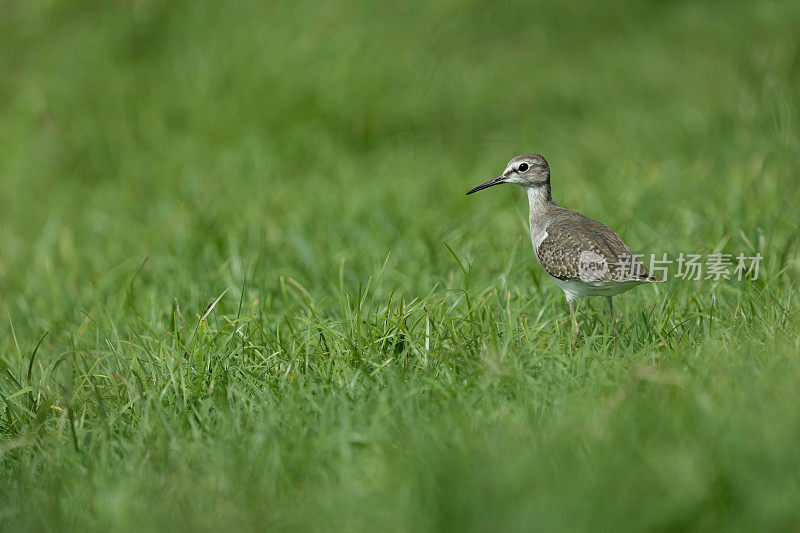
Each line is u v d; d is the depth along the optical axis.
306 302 11.35
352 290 12.66
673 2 24.73
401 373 9.71
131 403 9.73
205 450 8.77
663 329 10.41
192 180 18.38
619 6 24.69
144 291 13.40
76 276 14.70
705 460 7.13
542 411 8.68
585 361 9.80
